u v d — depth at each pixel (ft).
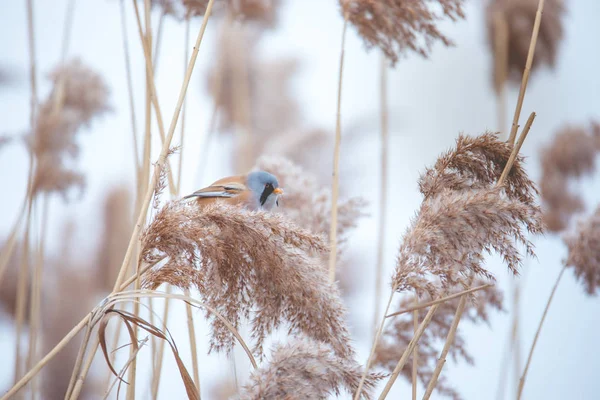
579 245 21.70
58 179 22.25
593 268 21.70
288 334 20.83
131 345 20.99
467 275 20.80
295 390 20.58
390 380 20.74
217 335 20.85
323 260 21.84
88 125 22.77
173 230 20.79
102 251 27.73
